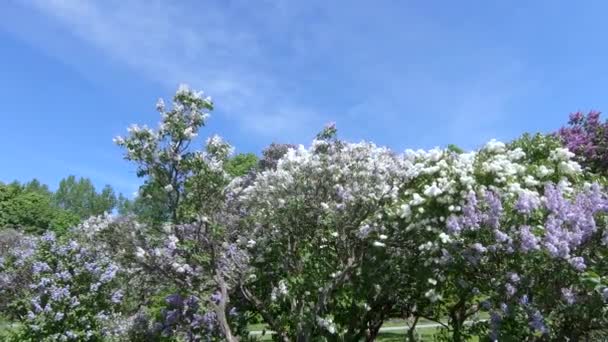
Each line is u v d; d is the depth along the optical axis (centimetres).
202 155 622
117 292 898
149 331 795
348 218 629
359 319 686
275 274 721
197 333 740
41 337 876
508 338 517
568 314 504
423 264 601
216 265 643
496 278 534
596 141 985
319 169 648
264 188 669
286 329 680
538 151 687
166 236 641
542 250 503
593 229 511
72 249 922
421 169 616
